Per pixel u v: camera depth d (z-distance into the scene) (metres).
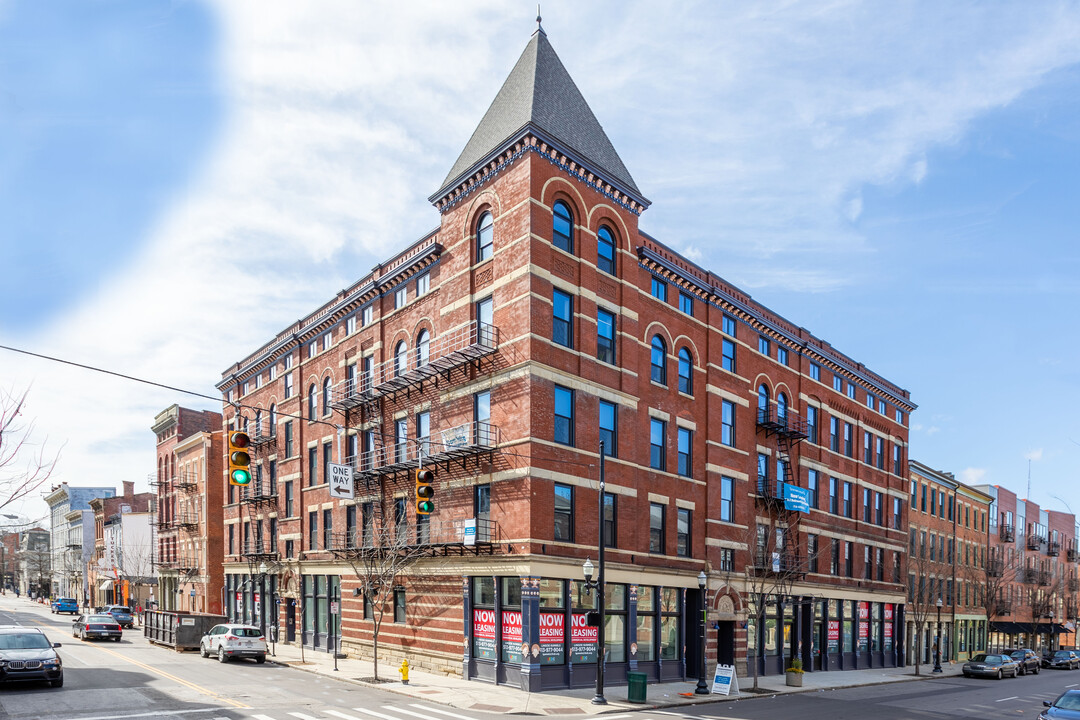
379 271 35.69
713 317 35.56
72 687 23.17
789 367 40.81
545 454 26.20
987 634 63.41
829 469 42.88
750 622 35.38
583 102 31.72
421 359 32.34
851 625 43.50
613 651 27.97
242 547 47.38
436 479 30.05
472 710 21.20
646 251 31.67
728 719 21.64
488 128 30.56
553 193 28.06
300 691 23.59
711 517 33.56
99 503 84.50
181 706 19.95
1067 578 80.44
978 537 65.00
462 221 30.28
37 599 108.81
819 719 22.64
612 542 28.58
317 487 39.22
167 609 60.97
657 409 31.61
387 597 32.25
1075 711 17.62
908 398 52.28
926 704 28.03
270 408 45.56
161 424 63.56
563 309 28.17
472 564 27.38
